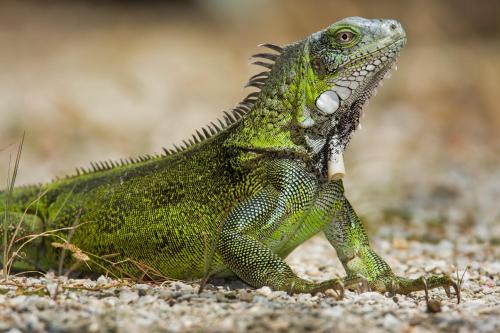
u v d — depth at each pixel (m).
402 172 37.91
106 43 68.69
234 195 16.34
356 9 75.94
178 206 17.00
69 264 18.52
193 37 73.56
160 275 17.16
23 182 34.72
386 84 59.28
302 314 13.27
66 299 14.39
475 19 77.31
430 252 23.03
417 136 48.88
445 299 15.73
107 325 12.59
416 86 58.31
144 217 17.41
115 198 18.06
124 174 18.45
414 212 29.75
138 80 55.34
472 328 12.66
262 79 16.91
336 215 16.92
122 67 58.50
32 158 41.31
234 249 15.63
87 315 13.15
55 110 48.47
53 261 18.73
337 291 15.16
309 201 16.03
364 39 15.73
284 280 15.24
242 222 15.80
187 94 55.34
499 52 67.31
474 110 55.56
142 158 18.80
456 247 23.81
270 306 13.87
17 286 15.72
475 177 37.59
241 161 16.25
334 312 13.33
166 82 56.19
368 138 47.50
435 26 75.50
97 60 60.97
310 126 15.85
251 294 14.86
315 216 16.47
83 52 64.38
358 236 17.00
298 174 15.87
